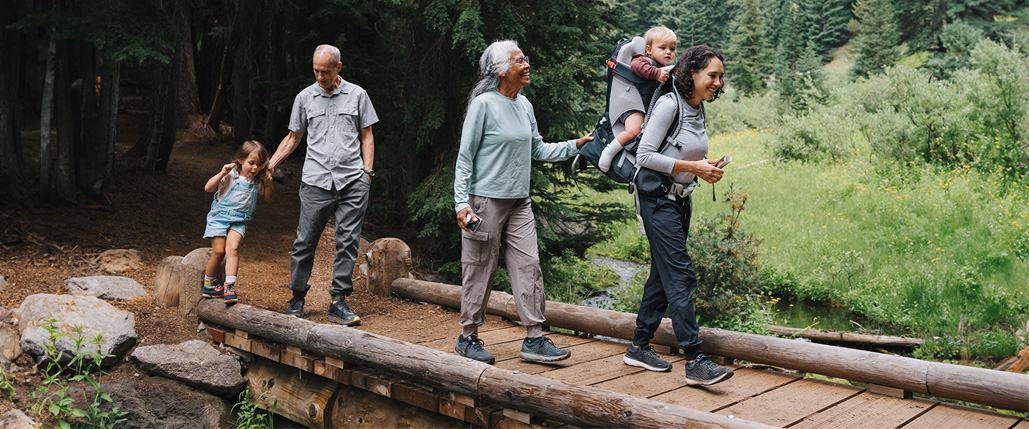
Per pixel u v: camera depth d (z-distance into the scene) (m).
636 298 7.79
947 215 13.11
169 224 8.20
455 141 8.26
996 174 15.39
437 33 8.28
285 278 6.70
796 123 21.06
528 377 3.42
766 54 46.12
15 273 5.80
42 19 6.23
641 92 3.72
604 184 8.78
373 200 10.34
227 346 5.02
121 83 15.73
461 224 3.76
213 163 12.17
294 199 10.66
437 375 3.71
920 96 17.80
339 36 10.34
